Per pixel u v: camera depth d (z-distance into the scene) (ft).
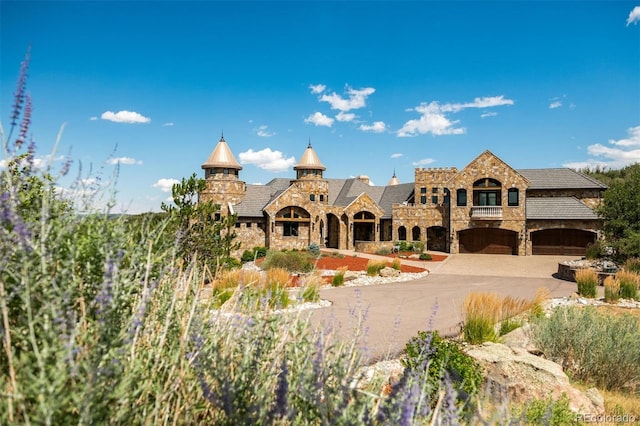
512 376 24.79
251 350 11.10
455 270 105.29
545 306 58.08
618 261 89.76
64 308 8.20
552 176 150.00
